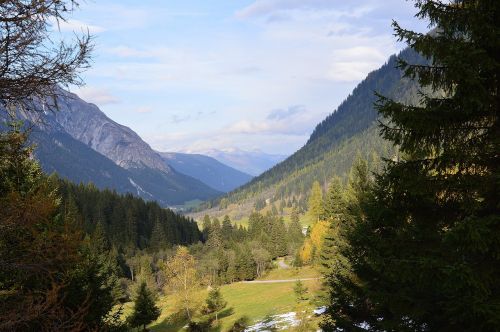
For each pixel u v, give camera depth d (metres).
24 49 5.22
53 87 5.52
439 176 7.94
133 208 159.12
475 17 7.14
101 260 21.42
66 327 6.59
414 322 9.93
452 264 6.89
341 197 29.64
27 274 6.37
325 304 28.38
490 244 7.09
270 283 83.06
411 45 7.75
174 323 57.94
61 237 6.62
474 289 6.74
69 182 150.75
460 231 6.77
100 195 157.50
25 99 5.42
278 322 43.25
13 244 6.04
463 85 7.10
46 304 6.18
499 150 7.37
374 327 14.93
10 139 5.63
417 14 7.80
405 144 8.07
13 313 5.79
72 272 11.70
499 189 7.39
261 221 145.25
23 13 5.08
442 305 8.73
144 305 47.12
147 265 89.88
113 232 138.75
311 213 110.56
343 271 22.48
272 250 118.31
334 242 26.48
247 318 52.56
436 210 8.47
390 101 7.92
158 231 141.50
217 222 156.75
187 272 59.03
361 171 24.59
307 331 35.00
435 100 7.97
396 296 9.62
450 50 7.01
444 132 7.80
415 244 8.70
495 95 7.47
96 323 13.95
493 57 7.41
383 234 9.73
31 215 5.92
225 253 102.44
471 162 7.60
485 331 7.16
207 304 60.72
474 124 7.91
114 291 53.78
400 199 8.66
